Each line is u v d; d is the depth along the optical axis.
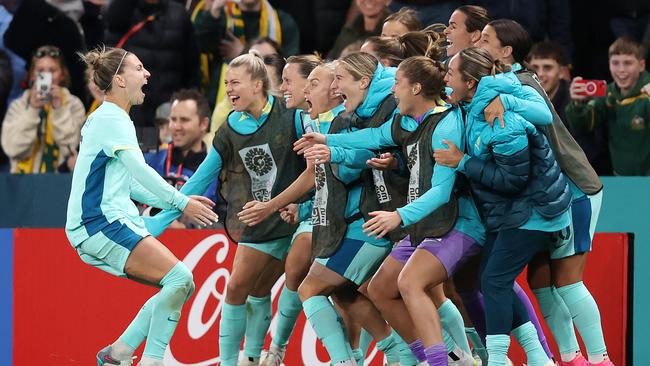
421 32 22.92
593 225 21.42
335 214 21.39
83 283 25.59
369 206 21.28
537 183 19.91
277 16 31.83
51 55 31.12
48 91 30.89
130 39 30.36
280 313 23.67
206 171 23.12
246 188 23.03
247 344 23.94
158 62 30.50
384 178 21.12
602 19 31.17
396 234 21.19
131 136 20.94
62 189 29.28
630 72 27.91
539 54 28.45
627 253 24.50
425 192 20.36
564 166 21.08
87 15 33.00
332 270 21.33
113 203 20.92
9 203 29.52
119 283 25.47
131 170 20.72
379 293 20.88
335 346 21.12
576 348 21.77
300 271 22.94
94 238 20.81
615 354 24.45
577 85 27.86
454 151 19.94
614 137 28.33
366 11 29.86
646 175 28.12
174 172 27.55
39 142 31.14
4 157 31.72
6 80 31.73
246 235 22.92
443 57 25.08
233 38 31.41
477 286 21.80
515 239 19.92
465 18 22.80
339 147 21.08
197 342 25.25
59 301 25.66
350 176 21.33
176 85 30.88
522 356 24.38
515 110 19.61
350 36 30.36
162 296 20.84
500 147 19.48
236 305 23.31
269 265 23.27
